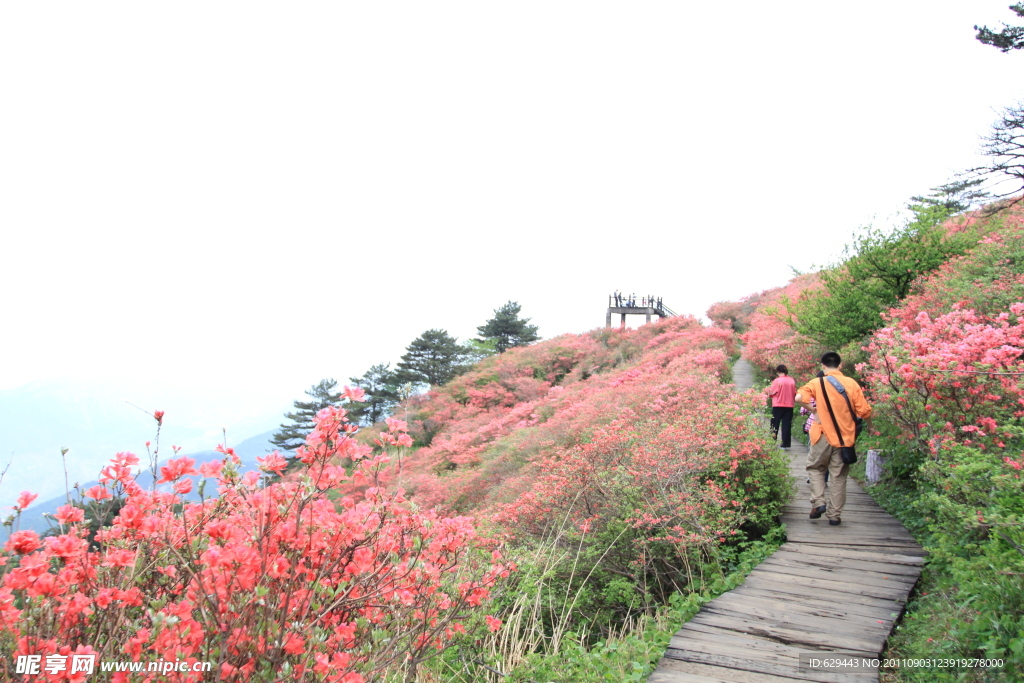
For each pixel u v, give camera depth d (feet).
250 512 7.53
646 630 15.20
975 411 17.67
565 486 20.99
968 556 14.16
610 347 88.17
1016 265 28.60
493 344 133.08
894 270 34.30
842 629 13.28
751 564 17.95
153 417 7.54
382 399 114.32
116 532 7.37
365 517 8.20
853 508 21.99
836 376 20.59
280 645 6.54
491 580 9.77
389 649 8.50
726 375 48.88
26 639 6.06
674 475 20.06
